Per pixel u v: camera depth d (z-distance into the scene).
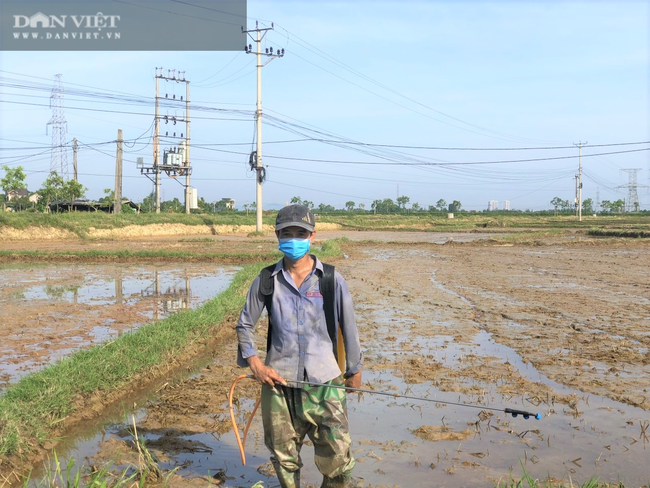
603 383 6.85
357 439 5.17
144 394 6.57
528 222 81.81
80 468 4.54
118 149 47.66
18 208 56.94
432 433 5.29
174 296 14.48
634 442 5.11
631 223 75.31
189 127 61.91
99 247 31.20
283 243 3.60
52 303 13.16
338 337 3.84
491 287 16.33
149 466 4.41
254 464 4.71
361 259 26.56
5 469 4.51
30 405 5.42
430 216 93.44
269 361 3.71
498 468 4.58
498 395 6.42
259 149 42.53
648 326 10.52
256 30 40.25
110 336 9.64
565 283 17.33
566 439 5.17
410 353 8.45
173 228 47.16
